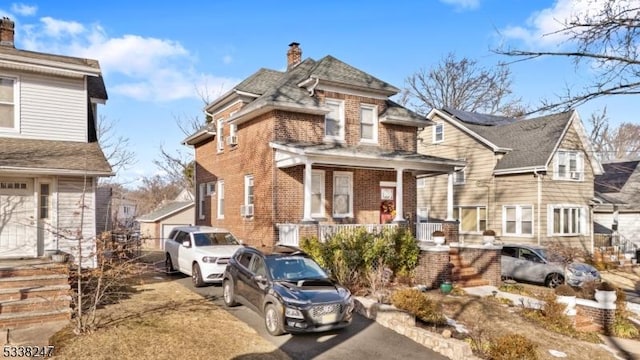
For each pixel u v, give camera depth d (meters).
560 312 12.30
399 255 15.56
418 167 18.97
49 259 12.41
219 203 22.75
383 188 20.66
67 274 10.98
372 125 20.58
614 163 34.75
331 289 9.70
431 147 32.34
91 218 13.55
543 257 18.81
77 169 12.52
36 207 13.08
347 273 13.82
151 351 7.82
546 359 9.53
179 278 15.37
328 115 19.44
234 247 14.65
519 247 19.69
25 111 13.85
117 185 29.75
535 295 15.16
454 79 46.22
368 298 11.98
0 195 12.83
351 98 19.91
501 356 8.48
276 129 17.89
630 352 10.80
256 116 19.09
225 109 22.31
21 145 13.33
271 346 8.60
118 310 10.24
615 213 30.03
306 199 16.23
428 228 19.16
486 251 16.70
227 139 21.61
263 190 18.38
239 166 20.52
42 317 9.48
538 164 25.30
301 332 8.94
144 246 31.27
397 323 9.94
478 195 28.72
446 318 11.59
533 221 25.67
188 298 11.91
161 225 31.39
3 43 15.77
